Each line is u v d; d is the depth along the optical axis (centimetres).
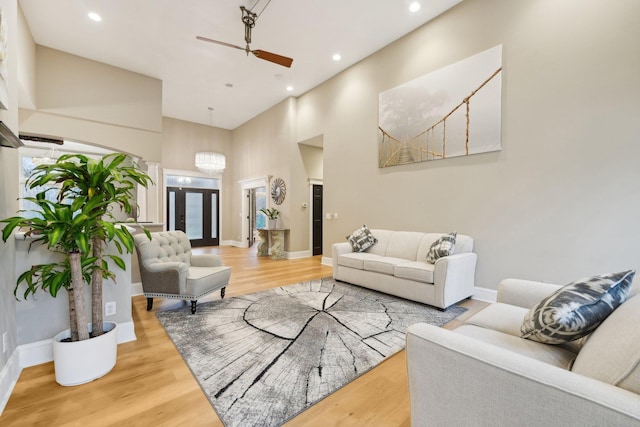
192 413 151
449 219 373
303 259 636
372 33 410
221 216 885
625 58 250
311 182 675
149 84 507
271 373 187
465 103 350
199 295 291
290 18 371
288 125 645
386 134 444
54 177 166
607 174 260
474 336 141
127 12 349
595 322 113
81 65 436
